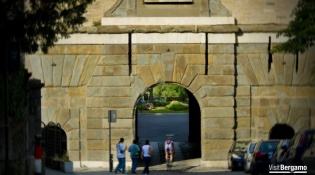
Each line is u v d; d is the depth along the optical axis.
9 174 38.44
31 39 41.28
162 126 115.12
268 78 67.19
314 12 48.91
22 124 42.28
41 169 43.44
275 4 66.81
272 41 66.81
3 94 38.12
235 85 67.06
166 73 66.75
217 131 66.94
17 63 37.66
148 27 66.25
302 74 67.25
